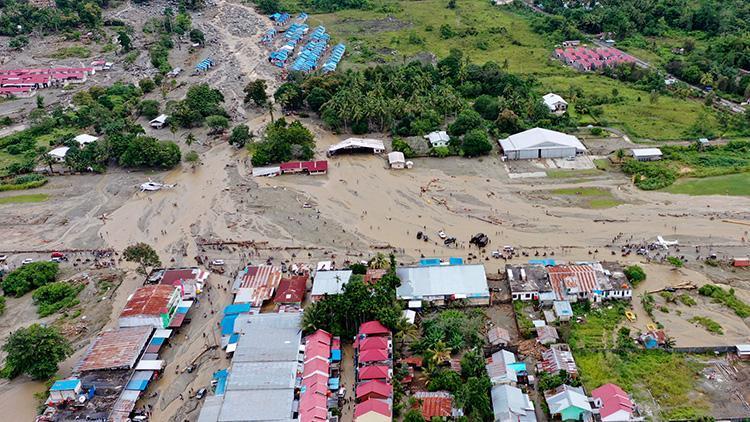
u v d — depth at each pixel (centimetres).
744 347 10869
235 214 16550
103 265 14675
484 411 9675
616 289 12375
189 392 10806
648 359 10900
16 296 13788
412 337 11638
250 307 12538
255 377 10581
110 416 10062
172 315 12412
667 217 15425
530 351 11219
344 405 10294
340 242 15000
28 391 11031
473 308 12469
